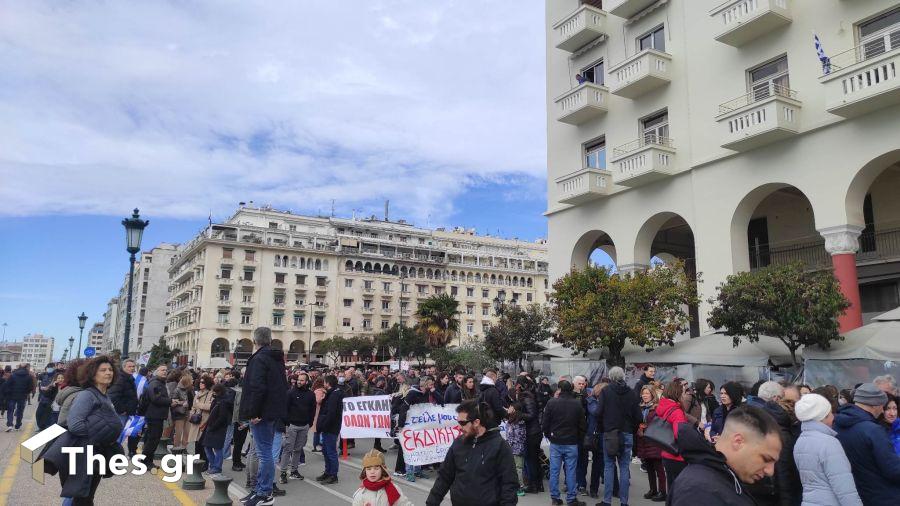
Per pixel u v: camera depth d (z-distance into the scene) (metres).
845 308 14.55
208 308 74.75
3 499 7.99
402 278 76.19
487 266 93.25
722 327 17.47
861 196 16.48
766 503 4.83
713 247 19.50
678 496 2.70
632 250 22.30
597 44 24.98
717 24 20.23
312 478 10.92
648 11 22.70
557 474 9.10
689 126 20.78
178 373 13.17
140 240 15.86
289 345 78.75
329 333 81.06
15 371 16.62
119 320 142.12
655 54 21.38
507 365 30.12
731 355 16.52
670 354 18.27
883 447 4.46
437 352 58.22
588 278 20.42
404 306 86.62
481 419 4.99
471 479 4.92
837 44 16.80
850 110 15.78
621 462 8.74
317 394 11.26
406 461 10.43
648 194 22.02
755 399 5.83
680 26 21.62
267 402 7.87
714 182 19.70
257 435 7.86
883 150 15.48
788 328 14.56
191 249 82.19
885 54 14.68
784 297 14.54
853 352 13.09
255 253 78.69
